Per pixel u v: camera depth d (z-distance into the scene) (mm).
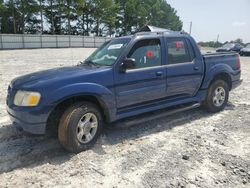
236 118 5641
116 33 71938
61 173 3355
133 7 69688
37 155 3820
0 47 31844
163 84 4766
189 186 3109
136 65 4391
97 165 3561
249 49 27016
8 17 52531
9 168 3453
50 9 55812
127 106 4395
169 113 5020
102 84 3973
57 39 38469
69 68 4320
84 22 63594
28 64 15117
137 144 4258
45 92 3518
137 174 3350
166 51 4812
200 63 5387
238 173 3398
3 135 4484
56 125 3881
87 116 3932
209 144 4277
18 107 3596
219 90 5957
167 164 3611
